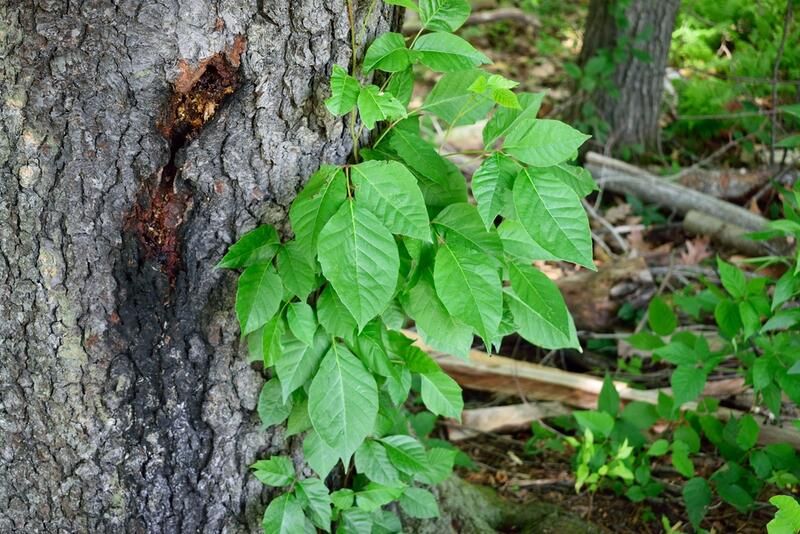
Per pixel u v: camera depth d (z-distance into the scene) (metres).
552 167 1.64
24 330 1.63
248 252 1.61
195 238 1.64
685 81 3.85
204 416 1.71
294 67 1.59
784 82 3.10
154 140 1.59
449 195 1.67
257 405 1.73
